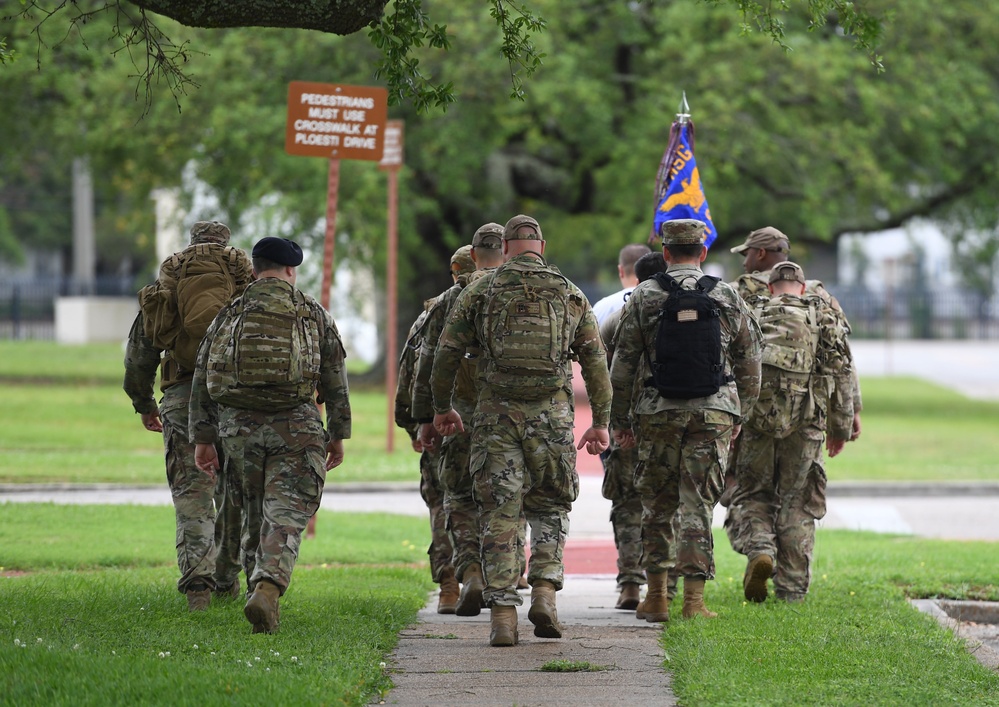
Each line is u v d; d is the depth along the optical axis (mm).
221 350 25438
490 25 92375
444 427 26531
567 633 27125
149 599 28781
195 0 24812
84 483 55500
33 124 106375
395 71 28859
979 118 103688
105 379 112000
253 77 94312
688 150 36250
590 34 103250
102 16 92750
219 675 21016
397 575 35406
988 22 103750
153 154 98438
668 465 28031
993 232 122250
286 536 24984
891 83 101938
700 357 27391
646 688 22234
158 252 106688
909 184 117625
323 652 23531
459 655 24641
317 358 25781
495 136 96938
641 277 30875
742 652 24391
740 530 30594
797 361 29828
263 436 25453
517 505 25438
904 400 119875
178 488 27984
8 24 82688
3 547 38750
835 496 62156
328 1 25141
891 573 36156
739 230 117000
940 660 24656
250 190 95188
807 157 102250
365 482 59625
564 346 25453
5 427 74125
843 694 21625
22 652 21984
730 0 32250
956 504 59438
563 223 130375
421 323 29578
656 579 28906
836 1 31953
